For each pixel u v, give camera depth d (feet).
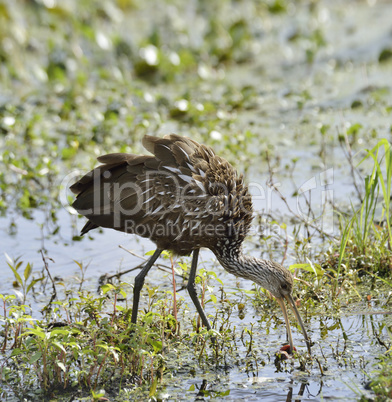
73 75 89.92
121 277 48.75
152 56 90.27
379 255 46.19
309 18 108.17
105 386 35.37
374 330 39.99
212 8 111.55
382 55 87.45
